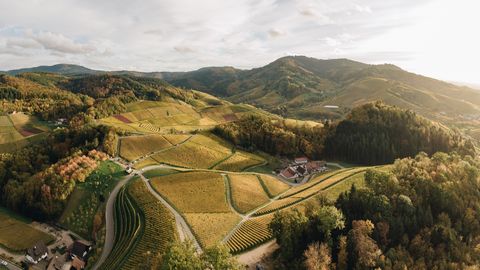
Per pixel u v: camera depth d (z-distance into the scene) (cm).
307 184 16525
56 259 12244
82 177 16012
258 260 9069
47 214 14912
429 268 8588
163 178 15725
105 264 10131
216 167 19712
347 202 10506
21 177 19250
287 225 9075
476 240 9606
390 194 10919
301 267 7975
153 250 9812
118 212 13400
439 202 10681
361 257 8094
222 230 10869
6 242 13512
